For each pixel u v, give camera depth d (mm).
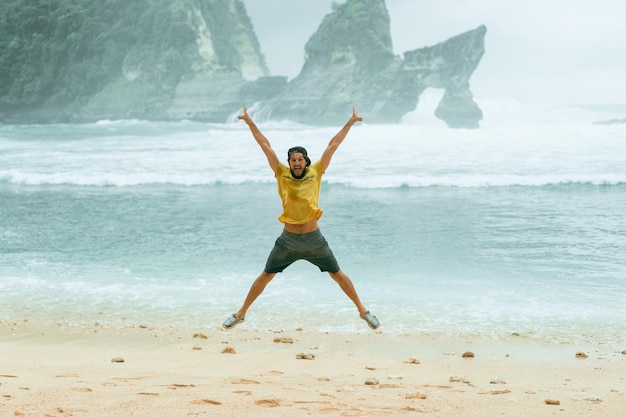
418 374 6160
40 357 6797
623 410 4645
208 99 100250
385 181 22453
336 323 8430
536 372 6344
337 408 4410
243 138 38438
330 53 103562
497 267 11273
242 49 126500
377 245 13156
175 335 7918
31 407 4172
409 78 99625
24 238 14227
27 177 24406
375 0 105375
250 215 17047
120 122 84625
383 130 36594
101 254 12672
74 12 104438
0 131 49531
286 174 5602
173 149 33375
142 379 5508
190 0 105875
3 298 9711
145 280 10742
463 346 7434
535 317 8570
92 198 20312
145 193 21359
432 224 15383
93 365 6340
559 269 11055
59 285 10453
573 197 19234
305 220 5594
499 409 4566
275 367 6375
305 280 10703
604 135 31688
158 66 102812
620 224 14977
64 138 41344
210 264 11812
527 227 14789
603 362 6766
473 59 101062
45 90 104250
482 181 22188
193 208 18250
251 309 9102
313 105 99312
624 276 10539
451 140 32531
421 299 9484
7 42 103625
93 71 104312
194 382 5371
